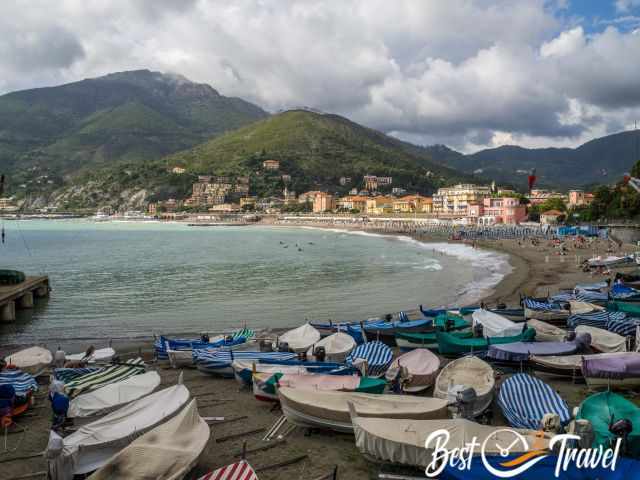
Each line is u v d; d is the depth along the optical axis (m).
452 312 40.72
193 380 27.78
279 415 21.73
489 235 146.12
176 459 15.25
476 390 21.03
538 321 35.03
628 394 22.67
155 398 20.17
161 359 32.28
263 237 189.88
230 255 113.50
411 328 35.09
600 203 159.62
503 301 51.19
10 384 23.22
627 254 87.12
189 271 83.75
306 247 137.00
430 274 76.19
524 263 85.19
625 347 28.84
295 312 49.47
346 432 18.81
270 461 17.45
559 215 184.88
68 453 16.17
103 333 42.03
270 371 24.47
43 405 23.88
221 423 20.97
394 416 17.91
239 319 46.78
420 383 23.61
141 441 16.12
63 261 101.88
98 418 20.52
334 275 76.94
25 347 37.31
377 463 16.73
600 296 45.03
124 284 69.75
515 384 20.48
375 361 26.67
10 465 18.02
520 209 197.88
